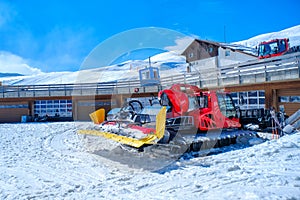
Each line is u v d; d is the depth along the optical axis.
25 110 19.23
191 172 4.72
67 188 4.19
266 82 11.77
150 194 3.65
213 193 3.44
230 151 6.45
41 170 5.33
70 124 15.38
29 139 9.73
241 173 4.35
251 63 12.87
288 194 3.15
